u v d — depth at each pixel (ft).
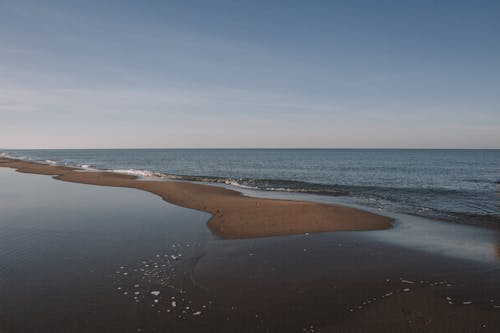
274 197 76.64
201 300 24.32
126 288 25.99
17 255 33.35
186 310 22.84
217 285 26.89
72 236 40.16
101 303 23.57
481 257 34.37
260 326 21.04
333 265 31.78
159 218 50.70
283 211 52.49
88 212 55.06
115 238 39.47
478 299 24.84
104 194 76.43
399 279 28.58
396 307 23.56
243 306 23.56
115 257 32.91
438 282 27.96
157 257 33.04
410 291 26.13
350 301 24.49
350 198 75.20
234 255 34.30
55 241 38.06
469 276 29.30
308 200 72.13
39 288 25.88
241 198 67.82
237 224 46.57
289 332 20.47
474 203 66.85
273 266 31.32
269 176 135.74
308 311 22.99
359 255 34.81
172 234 41.63
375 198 74.64
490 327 21.02
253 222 47.55
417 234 43.39
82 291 25.41
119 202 65.31
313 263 32.27
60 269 29.73
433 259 33.73
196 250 35.55
